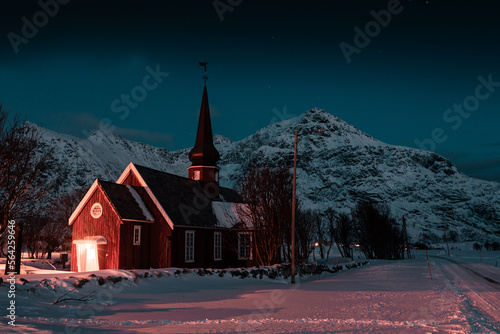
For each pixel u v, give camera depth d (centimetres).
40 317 1080
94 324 1037
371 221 7888
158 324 1081
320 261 5822
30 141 2675
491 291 2097
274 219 3628
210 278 2525
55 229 7719
